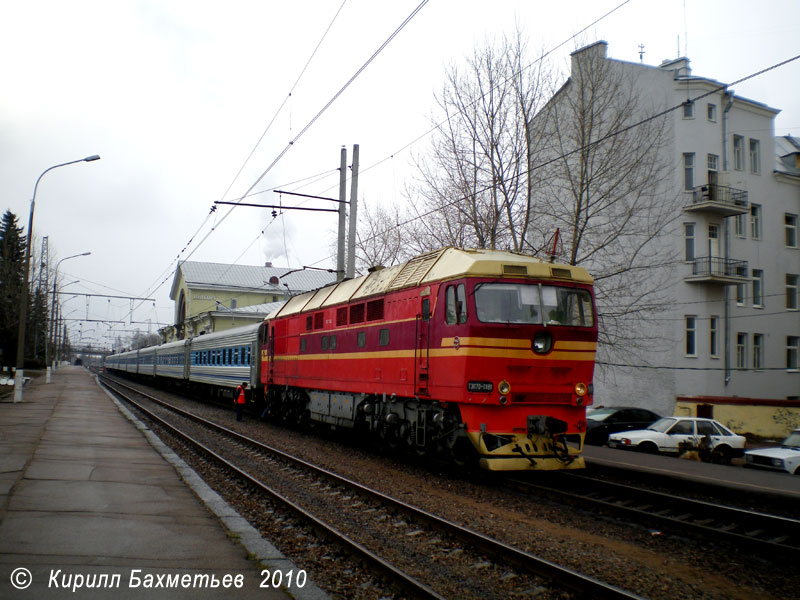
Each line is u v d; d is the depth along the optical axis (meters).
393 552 7.58
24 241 64.62
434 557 7.41
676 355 28.91
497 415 11.51
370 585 6.37
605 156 23.42
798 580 6.93
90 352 161.38
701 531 8.38
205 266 75.56
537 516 9.66
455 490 11.55
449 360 11.94
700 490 11.53
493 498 10.87
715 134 30.83
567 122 23.83
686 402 28.03
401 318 13.87
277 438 19.12
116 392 41.28
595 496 11.10
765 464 16.50
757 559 7.59
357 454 15.97
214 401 36.31
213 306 71.69
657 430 20.39
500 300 11.67
